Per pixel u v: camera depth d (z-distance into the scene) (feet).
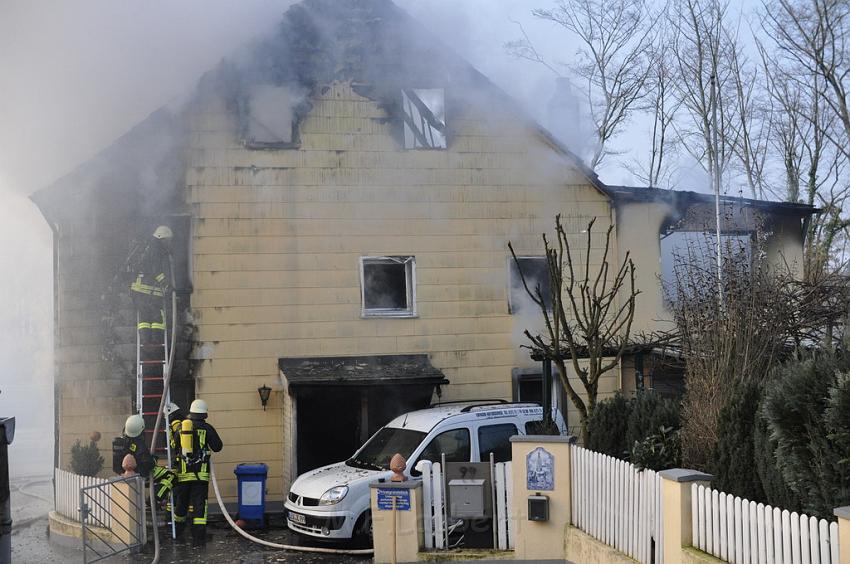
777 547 17.81
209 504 38.91
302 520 31.65
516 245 42.27
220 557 30.63
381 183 41.45
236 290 39.91
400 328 41.24
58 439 38.60
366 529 31.37
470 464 27.66
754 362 25.40
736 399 22.00
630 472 23.58
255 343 39.88
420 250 41.60
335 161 41.09
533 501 26.81
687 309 28.94
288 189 40.60
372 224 41.27
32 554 31.09
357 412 40.78
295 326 40.27
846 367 18.44
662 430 24.85
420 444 32.32
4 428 23.47
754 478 21.18
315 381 37.68
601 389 42.52
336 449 40.50
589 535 25.62
